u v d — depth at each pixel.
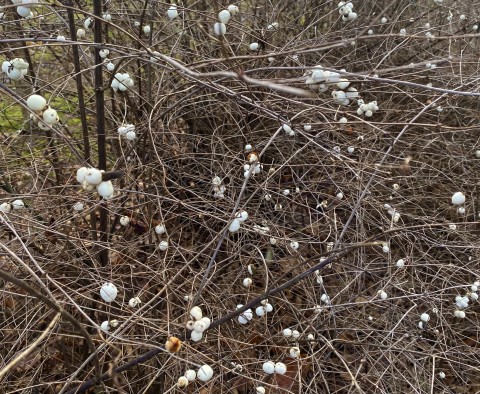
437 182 0.74
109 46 0.47
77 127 0.74
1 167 0.62
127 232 0.62
